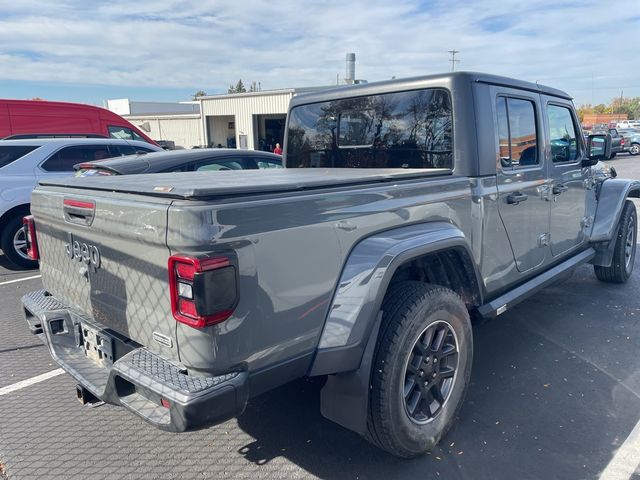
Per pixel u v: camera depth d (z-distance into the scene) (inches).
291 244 86.4
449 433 121.2
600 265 220.8
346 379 100.3
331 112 164.7
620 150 1227.9
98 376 100.0
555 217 170.4
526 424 124.7
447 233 113.0
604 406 132.5
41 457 115.6
